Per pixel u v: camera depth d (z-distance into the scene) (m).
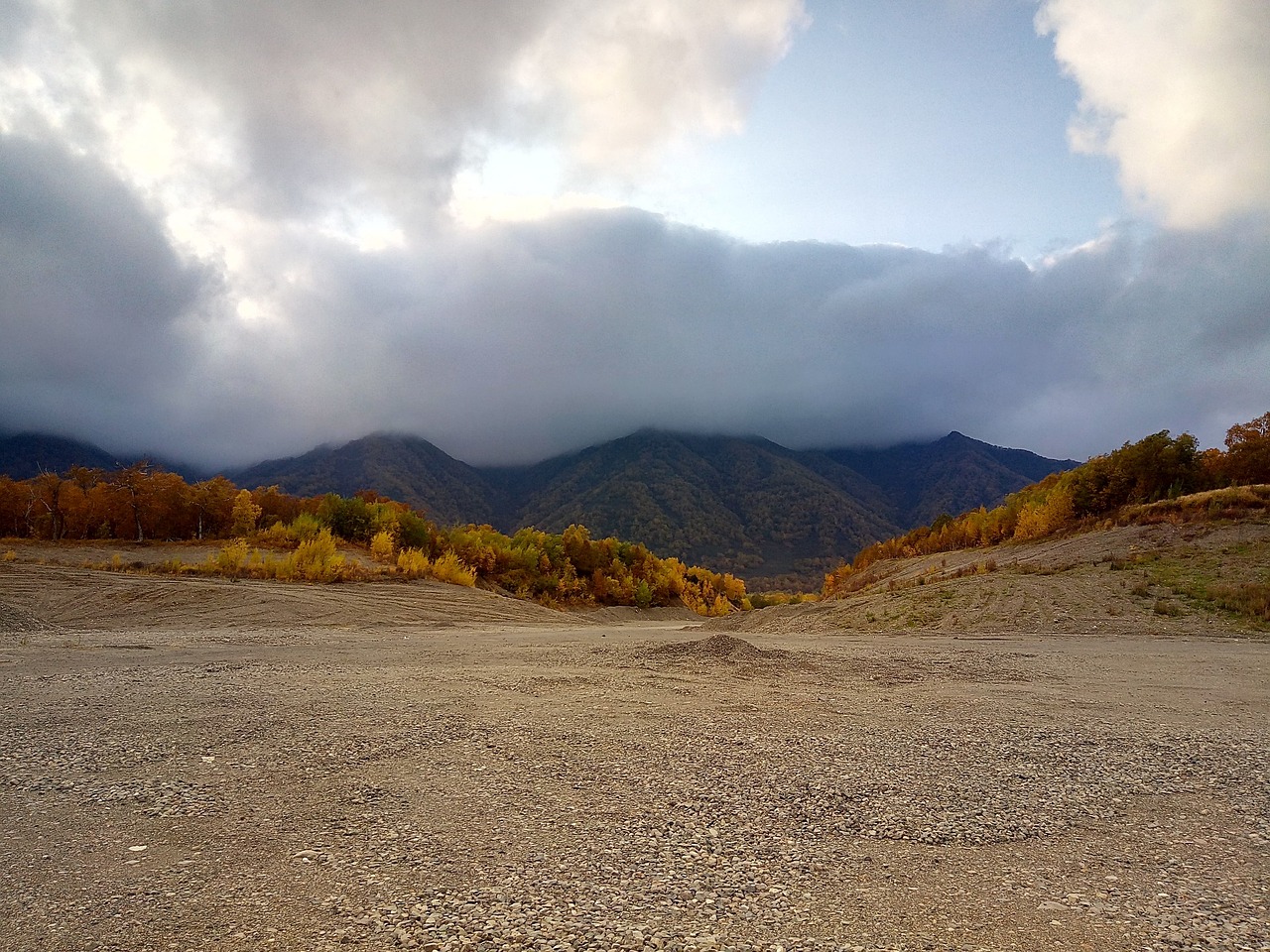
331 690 10.80
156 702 9.71
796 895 4.16
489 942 3.58
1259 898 4.20
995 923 3.86
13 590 29.08
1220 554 25.05
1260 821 5.50
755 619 33.28
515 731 8.12
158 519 57.16
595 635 27.16
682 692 10.94
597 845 4.87
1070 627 21.38
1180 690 11.49
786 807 5.65
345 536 54.38
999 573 29.80
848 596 35.44
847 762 6.96
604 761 6.93
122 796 5.81
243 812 5.46
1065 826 5.36
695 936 3.66
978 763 7.01
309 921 3.78
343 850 4.75
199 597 29.61
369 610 32.28
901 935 3.71
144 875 4.37
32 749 7.25
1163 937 3.72
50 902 4.00
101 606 27.95
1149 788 6.27
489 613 38.31
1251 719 9.26
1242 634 19.12
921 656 15.69
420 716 8.89
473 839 4.96
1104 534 31.50
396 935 3.64
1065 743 7.84
